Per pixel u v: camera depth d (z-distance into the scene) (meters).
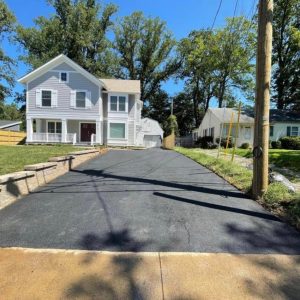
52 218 4.29
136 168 9.37
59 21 34.47
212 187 6.36
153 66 42.72
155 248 3.31
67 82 23.80
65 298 2.38
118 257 3.08
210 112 30.02
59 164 7.82
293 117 26.72
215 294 2.45
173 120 40.66
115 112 25.33
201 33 37.84
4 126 31.69
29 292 2.45
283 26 30.61
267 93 5.25
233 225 4.05
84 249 3.27
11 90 33.75
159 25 41.53
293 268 2.90
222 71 34.38
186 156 14.25
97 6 36.03
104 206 4.88
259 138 5.30
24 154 10.32
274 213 4.57
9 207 4.81
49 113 23.77
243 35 30.12
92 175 7.85
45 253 3.16
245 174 7.29
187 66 40.78
